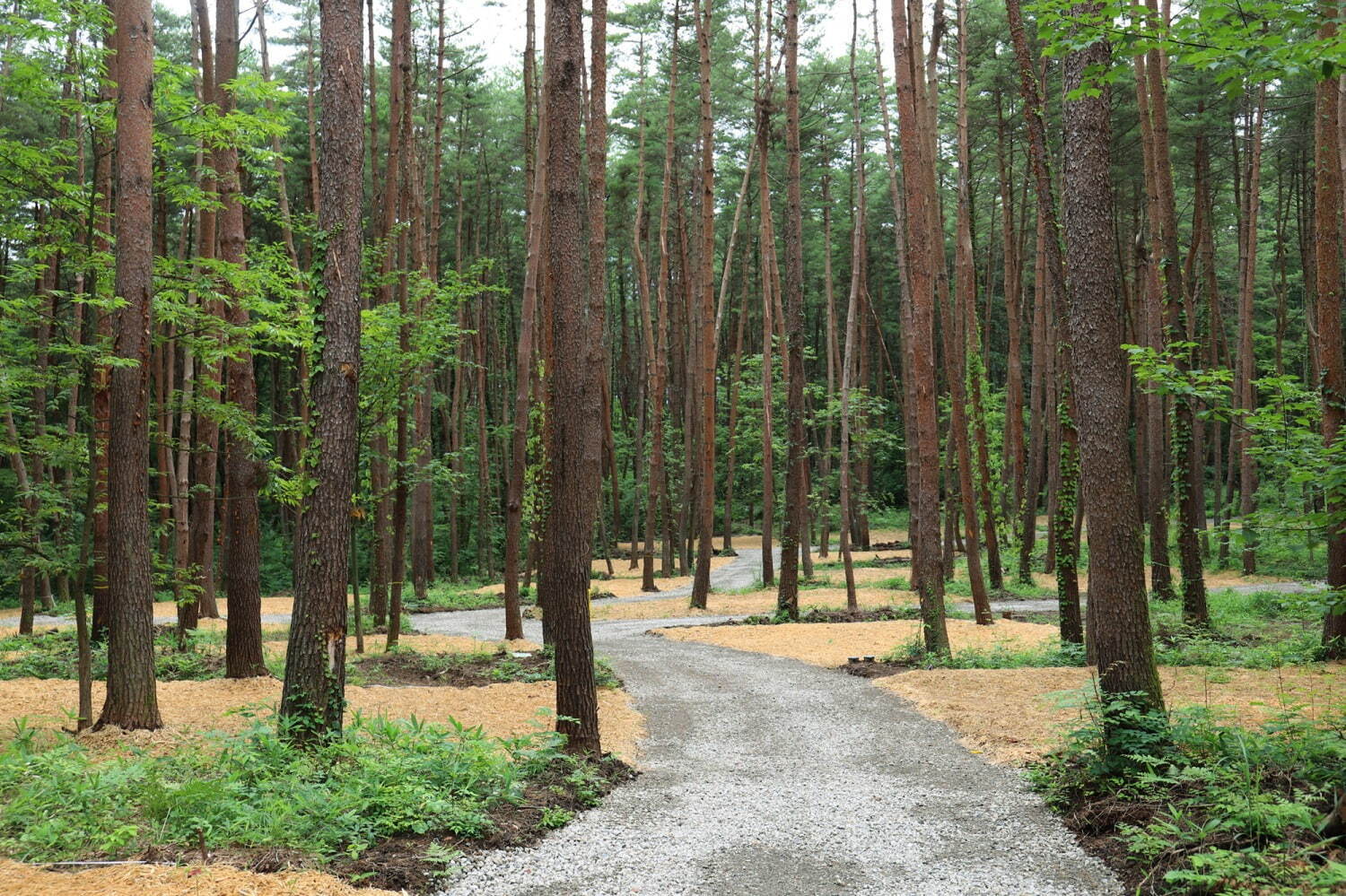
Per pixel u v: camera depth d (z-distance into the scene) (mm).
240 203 12492
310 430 8617
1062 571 14125
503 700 11281
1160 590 20312
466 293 15227
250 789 6535
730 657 15648
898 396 44656
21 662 13492
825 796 7461
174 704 10344
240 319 12352
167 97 10125
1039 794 7309
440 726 9688
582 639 8570
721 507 53625
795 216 19469
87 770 6855
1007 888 5402
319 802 6230
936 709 10711
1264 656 12469
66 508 9609
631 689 12664
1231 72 5707
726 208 49062
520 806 6852
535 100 24609
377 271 15328
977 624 17906
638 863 5883
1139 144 29500
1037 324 29953
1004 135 31875
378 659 14656
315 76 35375
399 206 25250
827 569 34219
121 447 8977
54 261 18156
